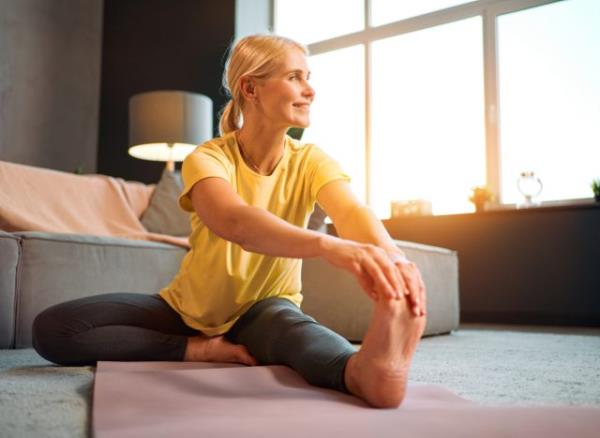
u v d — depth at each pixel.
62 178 2.65
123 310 1.27
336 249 0.78
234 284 1.19
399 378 0.80
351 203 1.04
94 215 2.69
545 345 2.08
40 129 4.70
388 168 4.55
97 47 5.14
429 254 2.53
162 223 2.93
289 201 1.19
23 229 2.28
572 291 3.39
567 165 3.85
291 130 1.88
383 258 0.76
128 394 0.90
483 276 3.66
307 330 1.05
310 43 4.95
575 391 1.10
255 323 1.20
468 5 4.23
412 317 0.76
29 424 0.77
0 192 2.34
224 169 1.10
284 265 1.23
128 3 5.05
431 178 4.37
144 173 4.78
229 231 0.92
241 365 1.26
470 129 4.23
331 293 2.26
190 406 0.83
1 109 4.46
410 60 4.50
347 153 4.77
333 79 4.87
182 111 3.51
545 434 0.67
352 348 0.96
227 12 4.57
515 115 4.04
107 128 5.04
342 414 0.77
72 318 1.25
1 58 4.48
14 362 1.49
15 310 1.89
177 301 1.31
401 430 0.68
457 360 1.61
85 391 1.00
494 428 0.69
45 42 4.77
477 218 3.71
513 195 4.02
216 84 4.54
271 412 0.79
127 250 2.25
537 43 3.99
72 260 2.05
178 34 4.77
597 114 3.77
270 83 1.09
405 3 4.58
